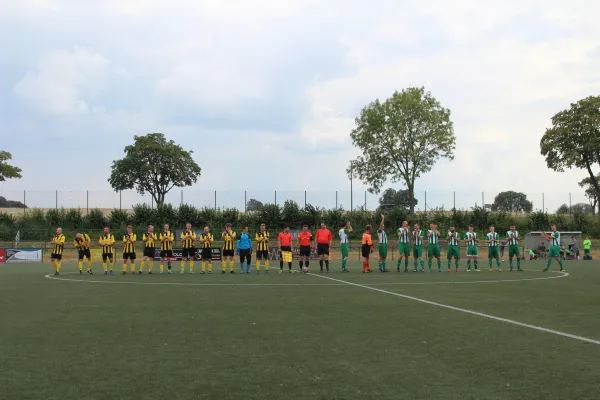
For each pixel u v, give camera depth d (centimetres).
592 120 5906
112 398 533
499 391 552
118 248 4612
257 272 2483
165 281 1950
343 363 669
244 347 764
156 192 6875
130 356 711
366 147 6219
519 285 1744
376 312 1107
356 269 2772
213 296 1420
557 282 1869
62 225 5250
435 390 556
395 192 7400
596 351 732
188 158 6919
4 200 5509
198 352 733
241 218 5534
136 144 6800
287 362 675
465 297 1382
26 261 3703
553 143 6144
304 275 2272
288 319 1016
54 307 1204
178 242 4912
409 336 843
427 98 6075
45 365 664
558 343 786
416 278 2067
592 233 5616
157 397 535
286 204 5581
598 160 6084
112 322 988
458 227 5681
